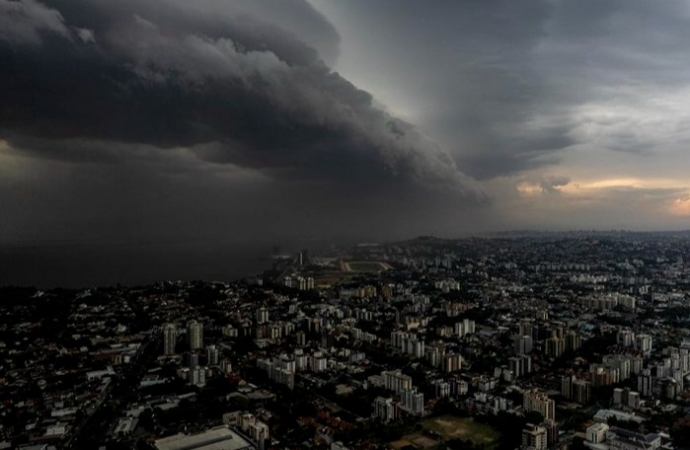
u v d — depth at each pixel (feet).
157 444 550.36
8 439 597.11
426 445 591.78
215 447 546.67
